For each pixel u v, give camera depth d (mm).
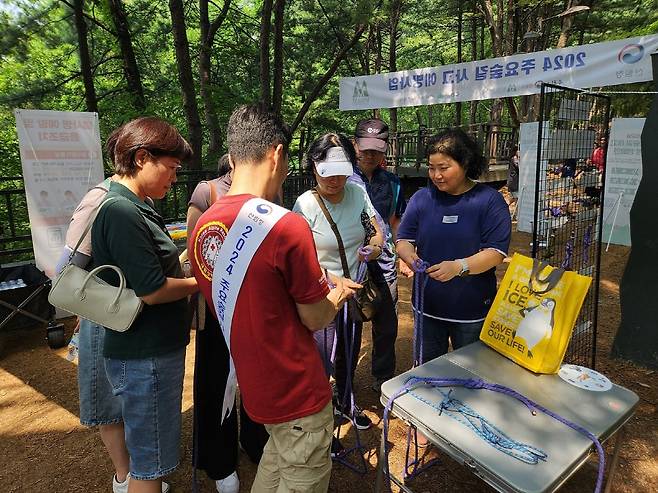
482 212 2098
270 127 1312
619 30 11672
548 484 1235
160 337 1609
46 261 4086
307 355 1312
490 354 1945
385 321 2717
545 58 5309
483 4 12445
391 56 16500
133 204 1510
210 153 9336
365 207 2361
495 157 12539
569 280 1792
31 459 2441
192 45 12398
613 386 1694
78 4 8531
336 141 2180
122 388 1612
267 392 1284
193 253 1318
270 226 1170
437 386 1701
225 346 1945
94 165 4230
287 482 1339
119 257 1476
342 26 13109
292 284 1214
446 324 2285
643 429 2596
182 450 2480
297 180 6219
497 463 1313
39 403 2979
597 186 2738
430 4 19234
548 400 1609
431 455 2396
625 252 6160
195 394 1992
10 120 8961
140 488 1675
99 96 10438
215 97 9383
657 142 3012
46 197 4020
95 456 2459
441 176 2074
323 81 10531
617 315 4203
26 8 8789
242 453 2461
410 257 2176
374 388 2965
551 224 2627
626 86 8602
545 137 2482
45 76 9820
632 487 2184
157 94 11391
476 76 5859
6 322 3568
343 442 2514
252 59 12062
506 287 1985
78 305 1505
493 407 1572
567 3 11859
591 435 1414
